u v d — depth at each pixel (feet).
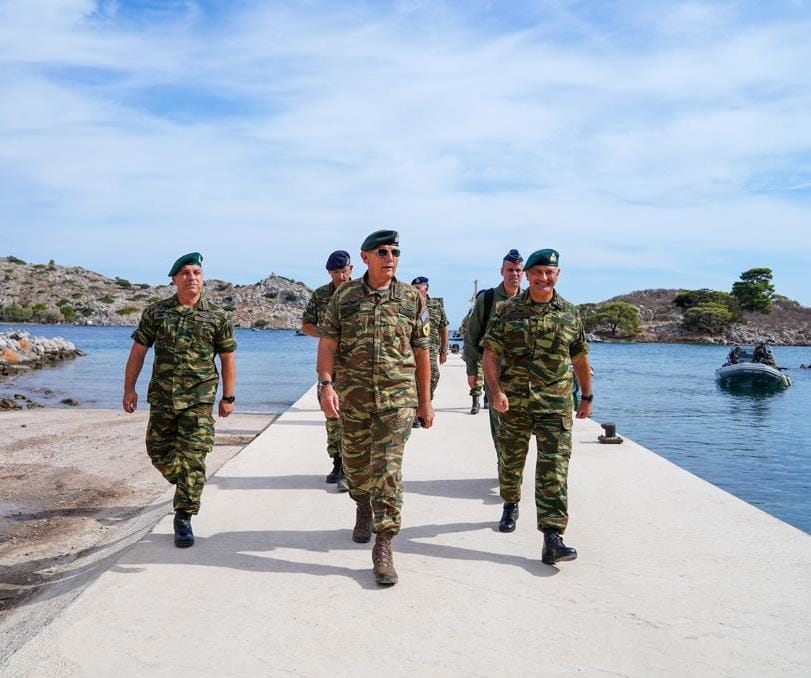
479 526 16.97
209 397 15.92
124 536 18.70
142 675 9.88
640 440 52.95
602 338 641.81
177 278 15.97
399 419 13.89
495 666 10.21
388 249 14.16
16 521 20.99
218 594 12.75
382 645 10.84
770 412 74.69
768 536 16.07
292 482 21.36
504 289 19.92
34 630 12.38
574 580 13.48
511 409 15.07
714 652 10.66
